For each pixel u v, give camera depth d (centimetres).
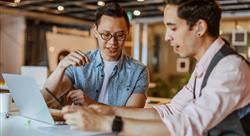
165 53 966
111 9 175
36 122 141
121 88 189
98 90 188
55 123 136
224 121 110
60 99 171
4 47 1011
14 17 955
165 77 952
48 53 989
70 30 1025
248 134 112
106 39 178
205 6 112
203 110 103
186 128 102
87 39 1019
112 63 186
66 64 167
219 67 110
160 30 970
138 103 184
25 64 988
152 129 103
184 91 143
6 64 1007
